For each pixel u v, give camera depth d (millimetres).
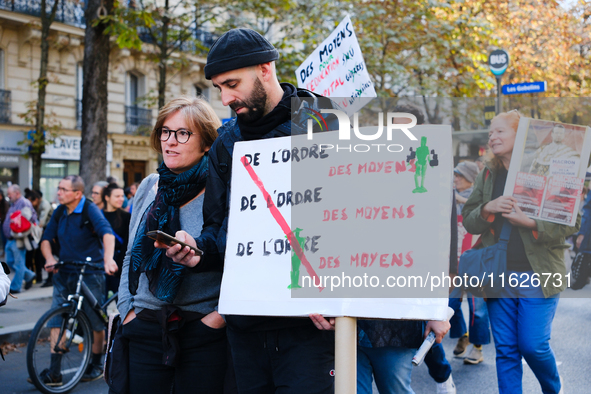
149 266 2459
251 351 2213
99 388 5062
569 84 17047
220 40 2102
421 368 5449
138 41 10336
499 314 3244
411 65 15008
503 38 16172
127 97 23062
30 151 15875
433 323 2479
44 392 4793
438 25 14578
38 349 4836
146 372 2516
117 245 5797
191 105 2578
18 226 9953
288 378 2094
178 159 2533
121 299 2590
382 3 15133
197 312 2465
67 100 21047
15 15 19031
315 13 15062
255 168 2145
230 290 2066
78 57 21297
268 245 2057
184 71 23766
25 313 8039
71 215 5277
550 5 16453
